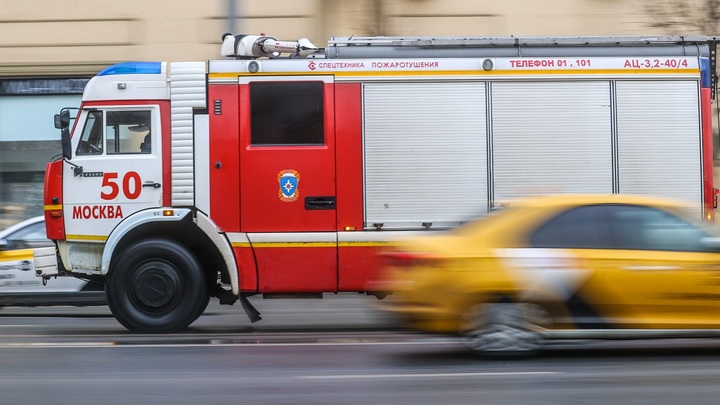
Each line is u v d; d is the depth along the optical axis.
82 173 13.80
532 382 9.02
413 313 10.12
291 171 13.66
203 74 13.76
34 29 24.23
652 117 13.95
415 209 13.73
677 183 13.91
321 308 18.64
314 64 13.80
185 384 9.17
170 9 24.12
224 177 13.63
